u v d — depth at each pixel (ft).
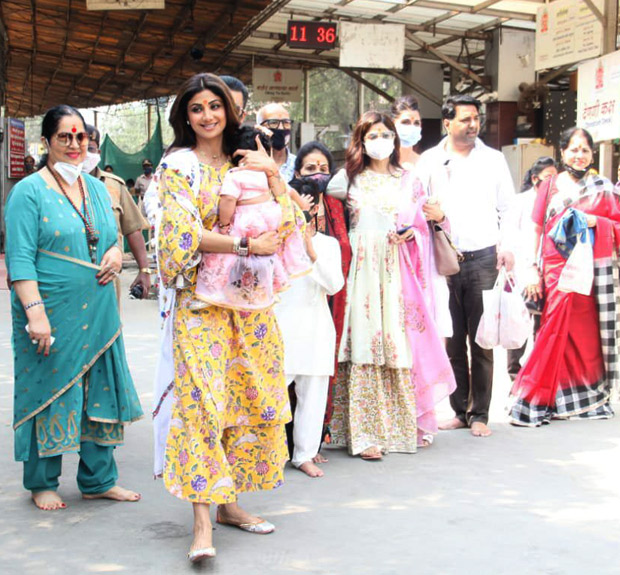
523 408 17.70
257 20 47.65
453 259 15.98
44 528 11.67
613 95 33.09
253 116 63.57
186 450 10.68
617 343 18.33
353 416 15.21
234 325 11.18
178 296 11.05
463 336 17.35
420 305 15.51
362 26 43.65
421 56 53.26
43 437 12.08
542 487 13.47
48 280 11.98
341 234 15.02
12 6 52.90
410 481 13.82
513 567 10.37
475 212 16.97
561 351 17.71
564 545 11.07
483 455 15.35
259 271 10.96
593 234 17.97
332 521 11.98
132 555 10.76
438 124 55.21
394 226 15.25
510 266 16.72
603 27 35.19
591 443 16.16
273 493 13.24
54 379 12.01
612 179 35.19
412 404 15.49
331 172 15.55
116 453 15.37
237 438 11.44
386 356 15.20
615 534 11.46
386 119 15.17
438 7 41.68
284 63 61.72
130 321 30.27
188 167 10.93
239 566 10.43
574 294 18.04
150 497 13.00
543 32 39.27
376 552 10.85
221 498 10.57
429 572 10.23
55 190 12.22
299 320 14.12
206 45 56.85
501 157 17.31
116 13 51.01
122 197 14.96
